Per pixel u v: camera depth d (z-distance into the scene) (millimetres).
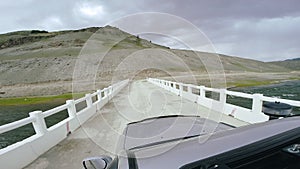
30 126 9547
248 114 5723
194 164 1198
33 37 116750
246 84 21781
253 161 1271
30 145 3809
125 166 1371
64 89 28500
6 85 41406
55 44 82688
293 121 1777
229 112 6656
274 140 1453
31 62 60219
